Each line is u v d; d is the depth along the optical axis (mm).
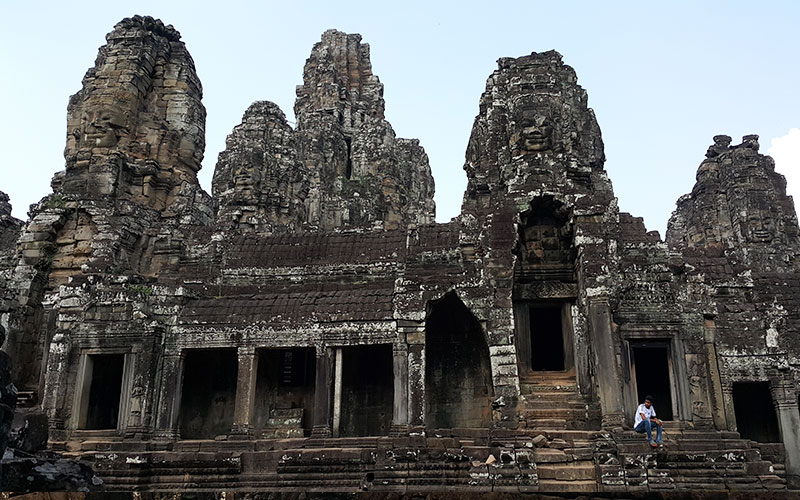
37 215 28656
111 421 24781
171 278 27312
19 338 26875
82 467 10234
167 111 34031
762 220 42562
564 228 24516
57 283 27953
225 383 25797
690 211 48094
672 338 22094
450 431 20781
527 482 17859
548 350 29156
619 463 18109
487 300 22688
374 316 22391
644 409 19281
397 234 28703
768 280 27656
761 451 22266
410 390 21438
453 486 18141
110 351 22906
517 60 27641
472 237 24984
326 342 22375
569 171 24828
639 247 24750
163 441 21484
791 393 22766
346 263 27625
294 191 40531
